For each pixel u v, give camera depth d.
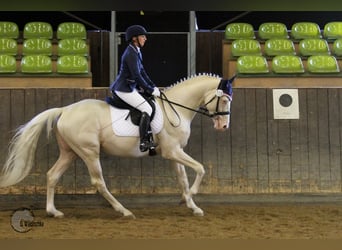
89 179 10.58
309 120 10.87
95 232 7.93
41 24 14.90
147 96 9.05
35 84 11.97
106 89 10.64
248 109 10.81
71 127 8.80
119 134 8.91
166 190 10.65
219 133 10.75
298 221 8.98
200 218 9.20
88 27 16.55
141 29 8.77
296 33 15.03
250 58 12.77
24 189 10.46
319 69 12.68
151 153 9.08
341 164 10.88
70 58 12.59
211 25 16.72
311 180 10.83
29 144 8.80
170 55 15.01
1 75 11.89
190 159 9.06
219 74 15.48
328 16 16.89
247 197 10.72
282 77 12.12
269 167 10.79
